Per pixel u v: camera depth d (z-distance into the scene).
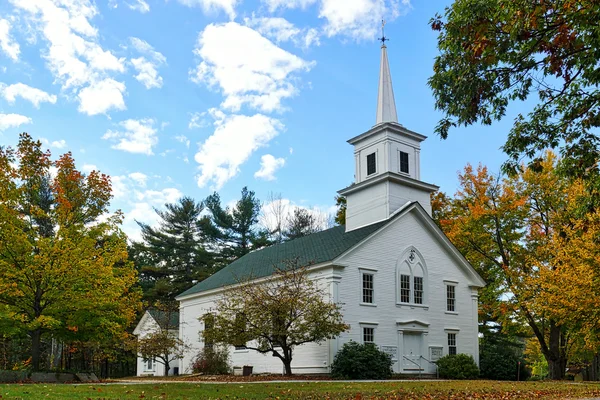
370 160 36.12
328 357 29.11
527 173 35.75
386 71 36.53
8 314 23.25
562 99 13.24
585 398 16.34
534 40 11.62
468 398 16.28
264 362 33.62
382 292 31.89
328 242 34.84
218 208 69.38
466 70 12.34
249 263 40.94
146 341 38.97
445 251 36.12
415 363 32.44
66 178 26.58
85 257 24.81
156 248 65.38
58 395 14.59
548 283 29.27
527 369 35.06
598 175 14.23
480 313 44.94
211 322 29.69
